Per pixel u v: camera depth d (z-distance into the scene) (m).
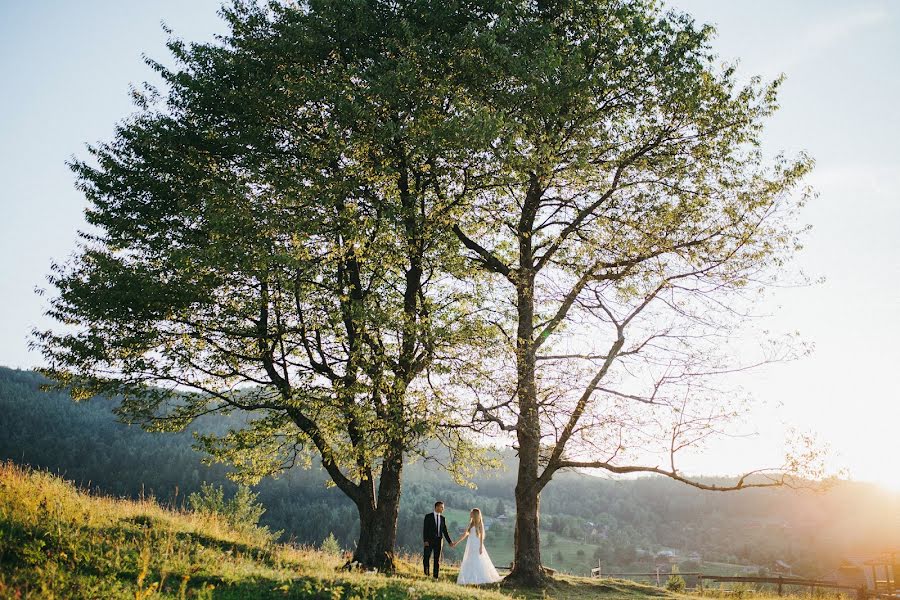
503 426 19.06
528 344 20.17
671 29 19.78
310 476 124.69
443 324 17.55
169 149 20.00
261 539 19.06
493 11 18.81
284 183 17.38
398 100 16.91
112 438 126.19
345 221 16.83
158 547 11.66
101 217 19.86
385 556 18.39
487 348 17.44
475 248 21.89
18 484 14.45
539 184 20.27
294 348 19.36
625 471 19.30
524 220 21.89
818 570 81.69
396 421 16.44
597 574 26.19
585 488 155.38
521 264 21.84
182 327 18.92
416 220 17.55
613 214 21.27
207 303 18.45
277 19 20.83
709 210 20.61
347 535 101.88
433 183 18.72
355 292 19.59
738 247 20.08
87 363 18.58
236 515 34.25
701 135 20.44
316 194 16.75
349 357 17.56
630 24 19.45
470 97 17.97
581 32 20.09
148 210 19.91
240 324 19.09
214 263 16.55
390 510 18.83
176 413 19.81
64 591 8.19
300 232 16.25
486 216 20.95
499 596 12.42
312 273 17.69
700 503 145.25
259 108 19.41
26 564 8.92
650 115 20.62
